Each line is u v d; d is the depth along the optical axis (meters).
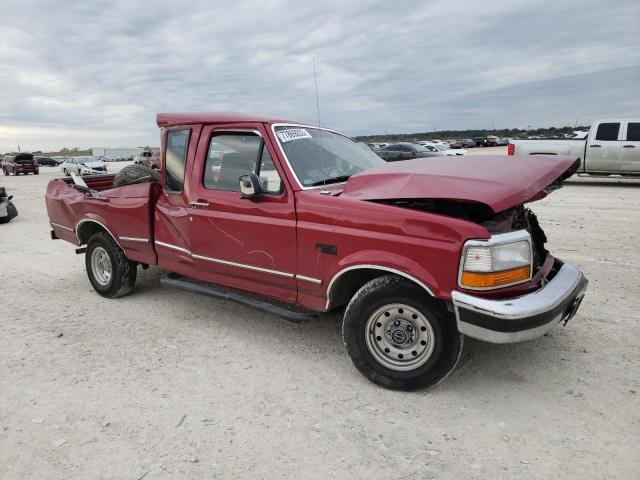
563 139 15.96
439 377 3.34
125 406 3.38
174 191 4.74
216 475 2.68
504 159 3.81
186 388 3.61
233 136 4.28
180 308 5.34
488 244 3.04
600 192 14.01
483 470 2.66
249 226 4.07
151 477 2.67
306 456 2.82
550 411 3.20
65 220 6.12
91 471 2.73
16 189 23.19
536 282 3.38
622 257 6.79
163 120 4.75
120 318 5.08
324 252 3.65
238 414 3.26
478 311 3.02
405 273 3.26
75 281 6.55
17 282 6.54
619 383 3.51
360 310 3.49
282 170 3.91
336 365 3.93
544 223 9.39
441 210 3.57
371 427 3.08
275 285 4.10
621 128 15.00
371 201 3.49
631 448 2.81
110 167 46.91
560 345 4.12
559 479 2.58
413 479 2.61
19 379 3.80
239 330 4.68
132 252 5.35
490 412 3.20
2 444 2.99
